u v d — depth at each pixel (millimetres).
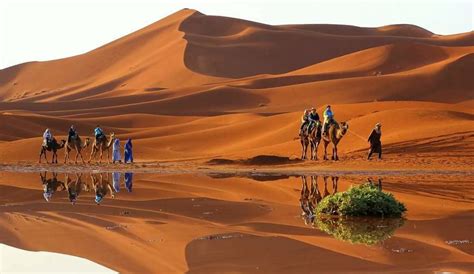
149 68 195875
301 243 24391
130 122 117562
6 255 22578
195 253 22688
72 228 28031
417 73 142250
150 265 20969
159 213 32406
